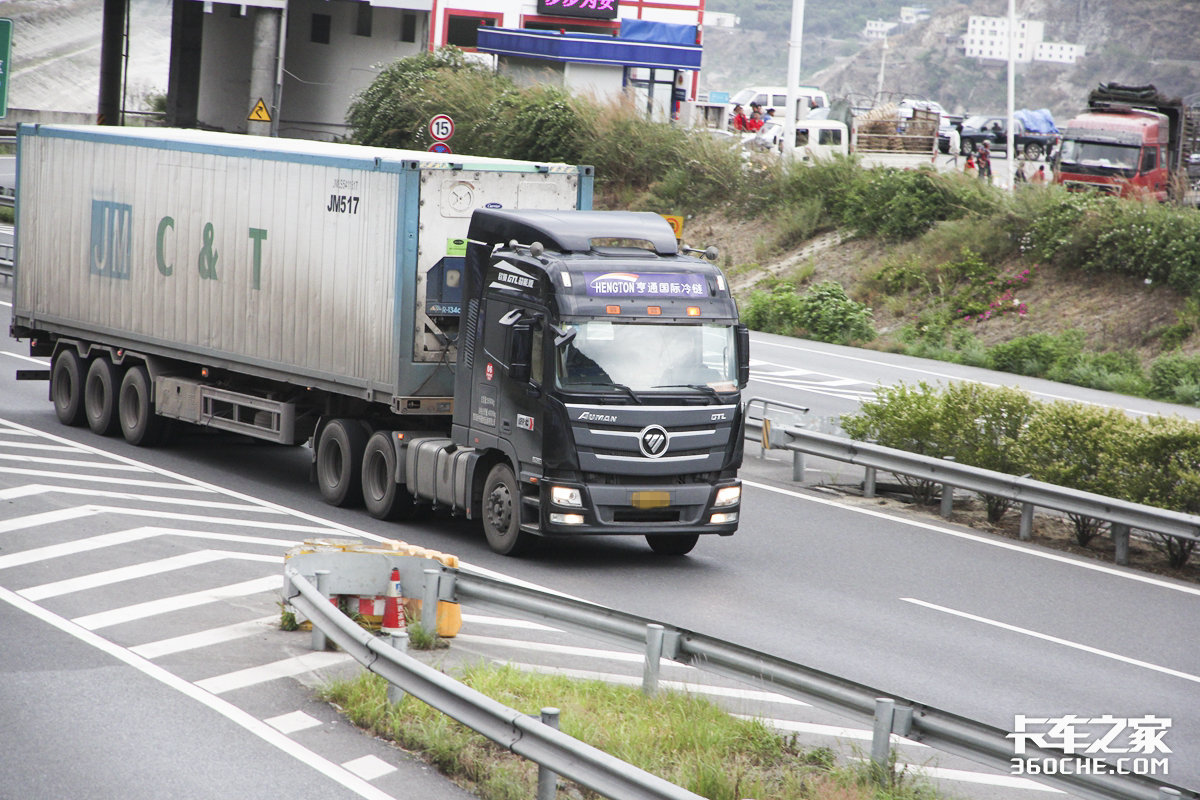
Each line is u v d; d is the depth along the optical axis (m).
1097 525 40.56
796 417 48.56
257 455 49.19
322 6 158.88
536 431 34.06
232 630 27.66
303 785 19.86
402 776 20.42
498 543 35.81
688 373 34.84
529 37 135.50
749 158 109.19
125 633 27.22
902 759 22.83
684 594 32.97
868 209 97.00
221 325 44.19
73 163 50.72
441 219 38.06
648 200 111.81
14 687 23.67
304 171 40.66
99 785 19.55
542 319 34.06
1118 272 82.06
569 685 24.59
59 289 51.69
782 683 21.80
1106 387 71.50
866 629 30.69
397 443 38.56
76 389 51.62
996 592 34.75
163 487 41.91
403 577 27.81
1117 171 109.38
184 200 45.53
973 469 41.44
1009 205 89.50
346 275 39.28
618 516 34.28
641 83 144.00
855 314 86.25
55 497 39.12
